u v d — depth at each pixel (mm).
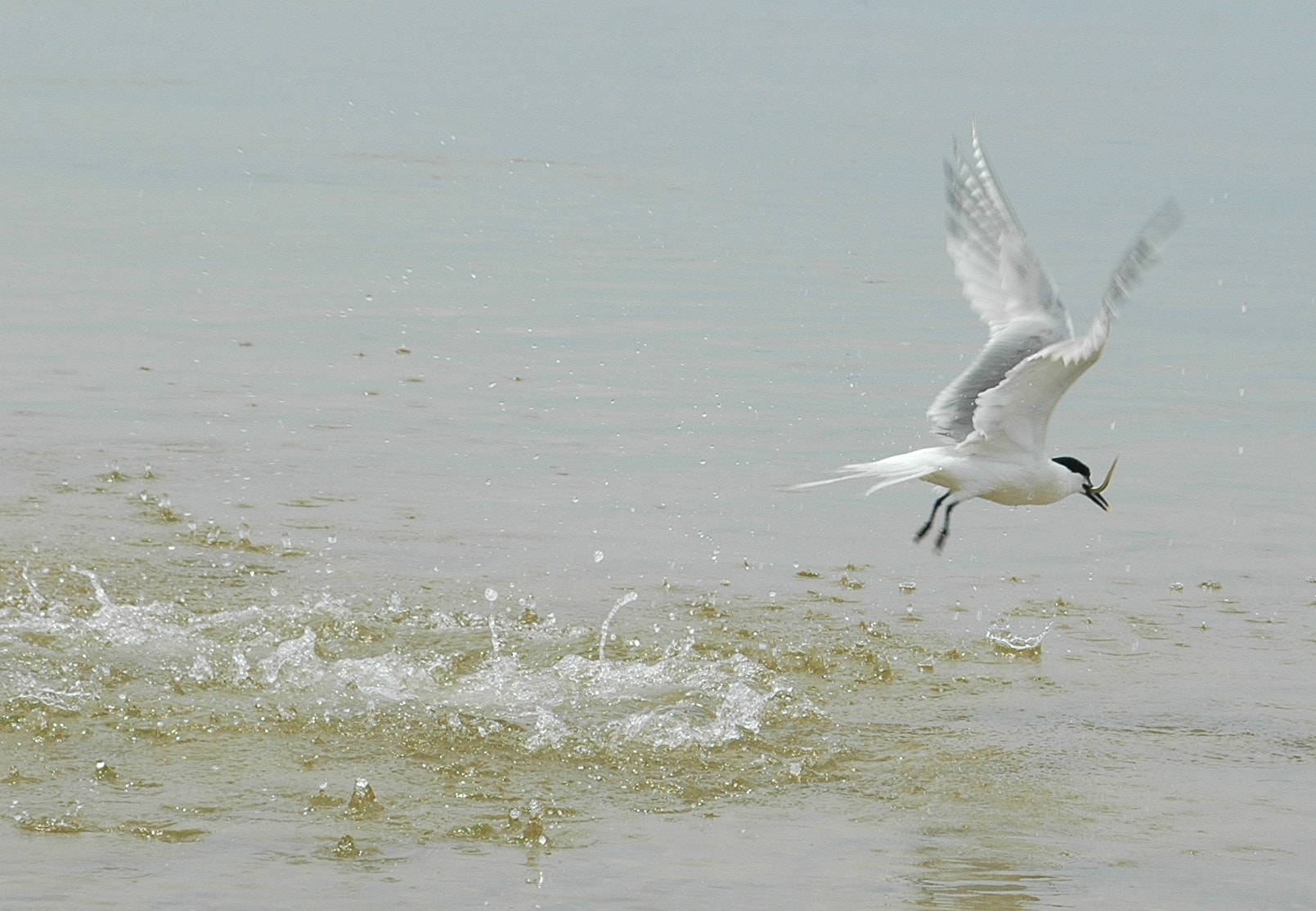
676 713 11328
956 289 25328
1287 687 12258
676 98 43281
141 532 14117
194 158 31828
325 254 25422
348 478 15969
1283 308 24828
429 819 9531
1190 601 14086
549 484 16203
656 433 18016
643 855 9141
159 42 47188
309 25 53219
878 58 54000
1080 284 25516
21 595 12547
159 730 10516
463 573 13766
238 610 12625
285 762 10211
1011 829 9703
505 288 24031
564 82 44844
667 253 26781
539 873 8844
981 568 14750
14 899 8180
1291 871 9195
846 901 8602
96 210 27156
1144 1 82062
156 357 19672
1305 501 16766
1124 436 18828
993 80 49875
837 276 25828
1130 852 9414
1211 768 10750
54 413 17281
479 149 34719
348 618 12633
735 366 20781
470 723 10953
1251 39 65500
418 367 20016
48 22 49312
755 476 16859
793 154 36219
